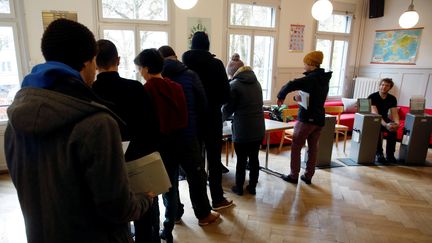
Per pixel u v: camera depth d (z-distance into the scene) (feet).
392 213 8.81
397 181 11.28
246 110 8.56
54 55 2.63
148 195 3.43
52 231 2.60
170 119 6.01
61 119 2.37
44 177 2.53
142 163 3.87
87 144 2.41
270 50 18.02
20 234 7.40
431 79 17.83
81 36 2.70
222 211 8.65
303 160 13.61
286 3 17.71
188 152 6.80
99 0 12.69
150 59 5.77
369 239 7.46
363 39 21.48
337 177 11.56
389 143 13.46
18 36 11.28
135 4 13.73
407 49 18.92
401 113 17.20
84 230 2.65
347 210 8.91
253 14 17.06
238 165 9.45
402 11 18.93
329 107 15.15
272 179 11.18
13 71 11.50
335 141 15.83
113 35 13.42
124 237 3.11
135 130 4.61
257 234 7.55
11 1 10.98
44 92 2.42
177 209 7.82
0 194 9.57
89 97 2.62
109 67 4.50
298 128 10.26
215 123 7.66
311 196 9.79
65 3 11.93
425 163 13.38
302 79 9.62
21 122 2.36
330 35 19.98
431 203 9.52
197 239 7.28
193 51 7.27
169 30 14.48
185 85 6.59
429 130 12.91
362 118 12.77
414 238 7.55
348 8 20.08
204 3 15.06
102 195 2.50
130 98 4.55
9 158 2.77
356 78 21.35
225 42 16.16
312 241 7.32
